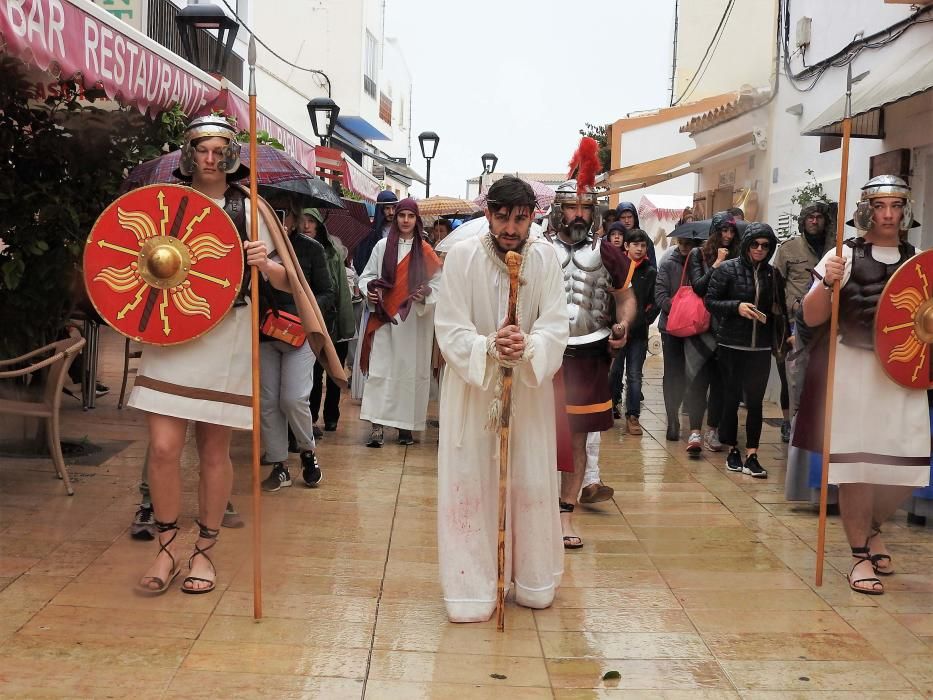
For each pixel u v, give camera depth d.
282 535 5.39
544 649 3.95
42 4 4.42
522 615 4.31
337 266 7.45
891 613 4.43
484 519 4.21
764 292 7.19
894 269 4.66
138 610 4.18
